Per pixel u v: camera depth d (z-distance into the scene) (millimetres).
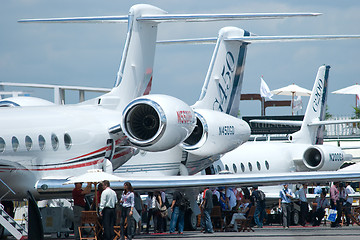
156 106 63500
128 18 72688
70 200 79062
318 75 116188
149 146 63906
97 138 66125
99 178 55594
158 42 85250
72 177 61625
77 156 63906
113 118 69250
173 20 71312
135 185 62188
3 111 60406
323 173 69562
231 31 84750
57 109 65562
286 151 105812
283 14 65625
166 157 79688
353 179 70062
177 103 65438
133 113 65250
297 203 93562
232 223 74375
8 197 60406
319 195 97125
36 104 76625
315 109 115875
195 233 72375
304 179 68688
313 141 115562
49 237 67688
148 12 73750
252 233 70562
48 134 60906
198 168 83625
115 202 55188
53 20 72188
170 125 63594
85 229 59906
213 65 83500
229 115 80375
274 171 102562
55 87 90562
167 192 78875
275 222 97500
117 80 72500
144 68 74625
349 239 58094
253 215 76875
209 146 76312
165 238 62781
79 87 90125
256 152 100812
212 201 74688
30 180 59031
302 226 87938
